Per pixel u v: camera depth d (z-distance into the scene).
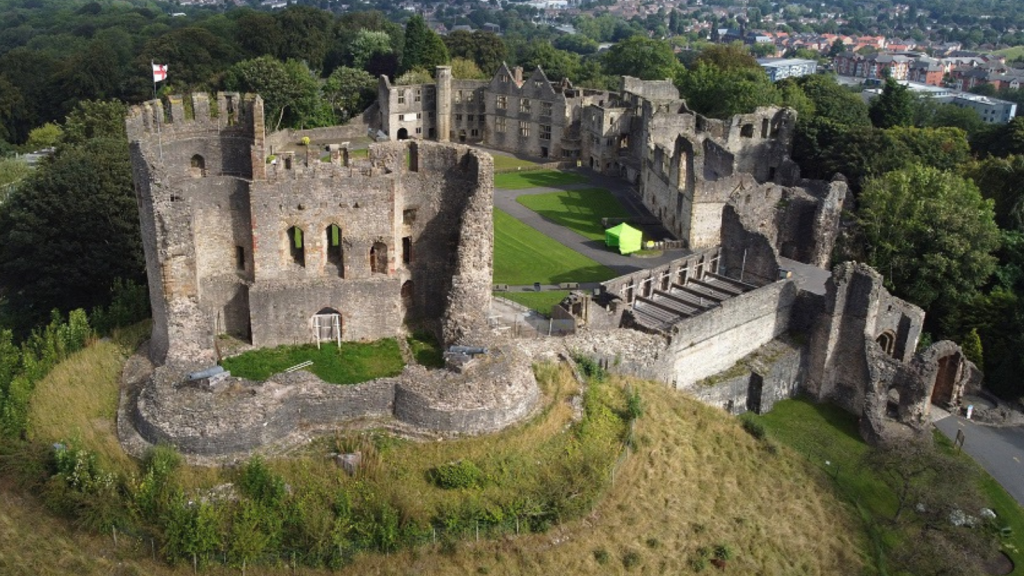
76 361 59.06
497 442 50.28
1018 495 64.19
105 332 65.12
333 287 64.25
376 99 168.75
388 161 65.06
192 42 181.50
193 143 64.69
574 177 136.75
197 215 61.84
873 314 72.06
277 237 63.34
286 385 50.84
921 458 59.41
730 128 119.06
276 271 64.12
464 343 56.50
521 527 45.69
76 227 79.19
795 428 70.25
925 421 70.44
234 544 41.53
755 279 81.75
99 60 180.75
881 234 90.69
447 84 155.62
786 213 93.56
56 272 79.38
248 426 47.72
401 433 50.47
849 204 105.69
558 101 146.25
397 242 67.00
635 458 54.16
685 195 102.06
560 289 86.81
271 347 63.97
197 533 41.56
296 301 63.66
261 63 151.62
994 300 82.69
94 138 96.12
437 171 66.88
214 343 60.06
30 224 78.75
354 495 44.72
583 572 45.06
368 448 48.16
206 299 63.53
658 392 62.88
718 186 99.69
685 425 60.38
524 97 151.25
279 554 42.09
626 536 48.06
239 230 63.31
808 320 76.88
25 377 56.62
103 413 52.81
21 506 45.69
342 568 42.34
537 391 55.69
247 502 43.50
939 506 57.97
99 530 43.16
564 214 116.00
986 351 80.81
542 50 198.88
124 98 176.62
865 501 61.06
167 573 41.59
